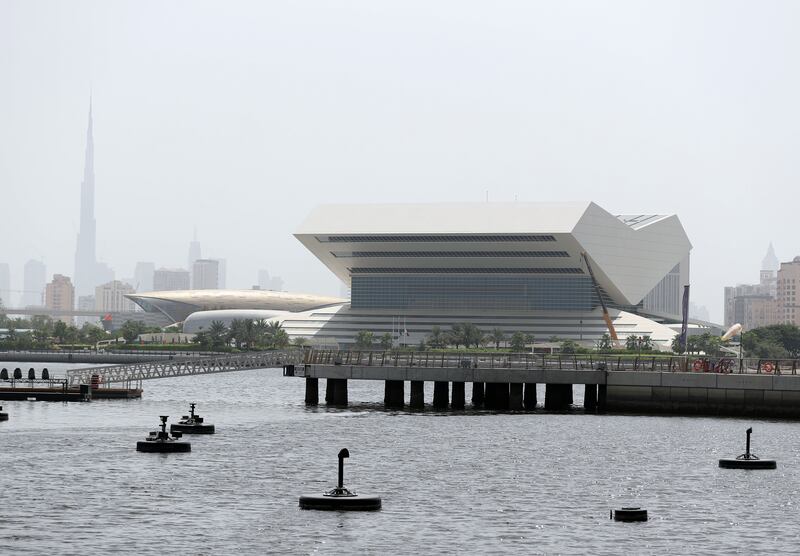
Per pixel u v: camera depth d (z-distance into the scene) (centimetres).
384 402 19100
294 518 8488
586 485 10188
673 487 10106
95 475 10306
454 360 18900
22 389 18775
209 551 7512
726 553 7656
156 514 8581
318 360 18900
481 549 7675
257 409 18212
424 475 10675
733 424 15288
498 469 11100
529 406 18300
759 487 10119
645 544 7869
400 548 7662
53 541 7719
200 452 12044
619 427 14900
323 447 12631
